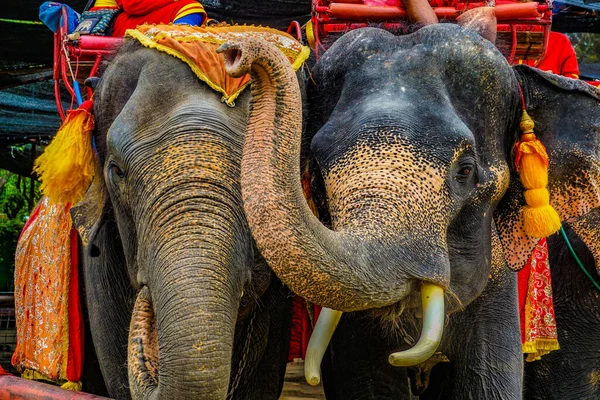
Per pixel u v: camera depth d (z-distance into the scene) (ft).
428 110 9.34
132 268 9.86
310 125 10.23
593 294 15.08
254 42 7.23
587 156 10.43
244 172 7.38
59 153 10.39
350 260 7.85
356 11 10.80
